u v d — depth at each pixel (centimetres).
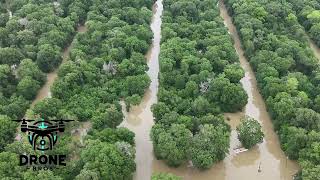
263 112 17362
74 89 17112
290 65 18288
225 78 17112
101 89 17200
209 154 14162
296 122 15400
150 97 18000
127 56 19338
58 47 19262
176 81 17388
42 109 15775
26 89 17062
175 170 14850
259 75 18050
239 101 16762
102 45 19325
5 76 17325
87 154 13738
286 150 15112
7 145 14262
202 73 17388
